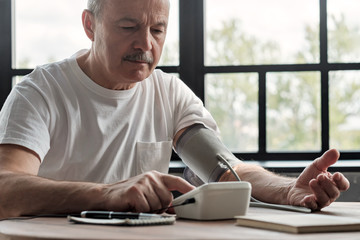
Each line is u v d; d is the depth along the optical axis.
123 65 1.78
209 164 1.90
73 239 1.06
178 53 3.51
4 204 1.47
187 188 1.41
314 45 3.46
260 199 1.74
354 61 3.45
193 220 1.35
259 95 3.46
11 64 3.54
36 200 1.43
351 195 3.03
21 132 1.68
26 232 1.14
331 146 3.47
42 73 1.91
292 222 1.18
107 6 1.76
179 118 2.10
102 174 1.96
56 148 1.89
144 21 1.74
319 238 1.08
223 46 3.51
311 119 3.46
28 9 3.56
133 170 2.05
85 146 1.93
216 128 2.07
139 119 2.04
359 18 3.45
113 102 1.97
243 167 1.86
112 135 1.97
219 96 3.50
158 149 2.07
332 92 3.46
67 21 3.54
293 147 3.47
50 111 1.84
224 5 3.50
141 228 1.21
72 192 1.42
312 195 1.56
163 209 1.40
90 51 1.97
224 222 1.32
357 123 3.45
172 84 2.15
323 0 3.45
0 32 3.54
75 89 1.93
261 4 3.48
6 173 1.53
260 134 3.46
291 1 3.47
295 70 3.45
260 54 3.49
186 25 3.49
